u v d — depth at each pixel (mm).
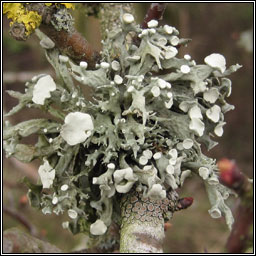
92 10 135
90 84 92
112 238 129
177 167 93
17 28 91
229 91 98
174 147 97
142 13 280
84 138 88
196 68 96
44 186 95
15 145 101
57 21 94
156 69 97
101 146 93
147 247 86
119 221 98
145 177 89
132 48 98
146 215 90
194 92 95
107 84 93
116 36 97
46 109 101
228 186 136
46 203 96
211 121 100
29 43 334
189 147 94
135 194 93
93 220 102
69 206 94
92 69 103
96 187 100
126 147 89
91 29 180
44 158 99
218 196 96
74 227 104
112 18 125
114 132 92
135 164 94
